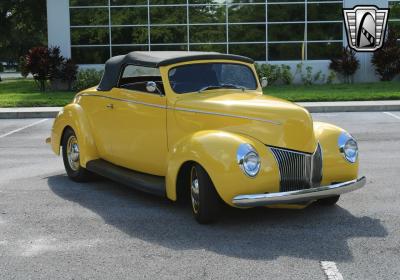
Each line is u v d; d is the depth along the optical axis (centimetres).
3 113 1808
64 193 795
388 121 1566
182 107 682
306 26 2717
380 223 636
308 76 2691
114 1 2716
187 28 2738
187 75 719
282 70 2670
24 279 491
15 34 4016
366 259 526
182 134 684
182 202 738
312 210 691
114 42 2738
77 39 2722
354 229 616
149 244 576
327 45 2723
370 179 854
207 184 614
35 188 827
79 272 505
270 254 542
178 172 639
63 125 870
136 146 750
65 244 579
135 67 758
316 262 520
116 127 782
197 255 542
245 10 2725
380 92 2159
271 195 584
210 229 621
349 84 2578
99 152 831
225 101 659
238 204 589
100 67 2720
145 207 716
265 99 676
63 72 2619
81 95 861
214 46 2745
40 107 1983
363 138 1269
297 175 619
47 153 1136
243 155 588
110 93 788
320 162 638
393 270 499
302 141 624
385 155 1055
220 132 619
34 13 3628
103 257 541
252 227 627
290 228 622
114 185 842
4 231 623
